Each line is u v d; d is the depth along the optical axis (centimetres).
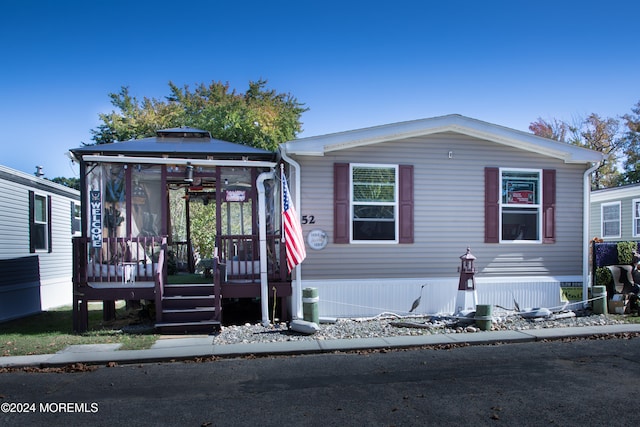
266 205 1041
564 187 1085
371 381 595
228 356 727
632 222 1769
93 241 939
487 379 598
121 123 2650
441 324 909
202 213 1880
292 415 483
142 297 938
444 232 1026
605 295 1029
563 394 539
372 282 994
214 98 2869
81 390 572
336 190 985
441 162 1029
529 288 1053
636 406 500
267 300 934
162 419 477
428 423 459
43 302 1352
